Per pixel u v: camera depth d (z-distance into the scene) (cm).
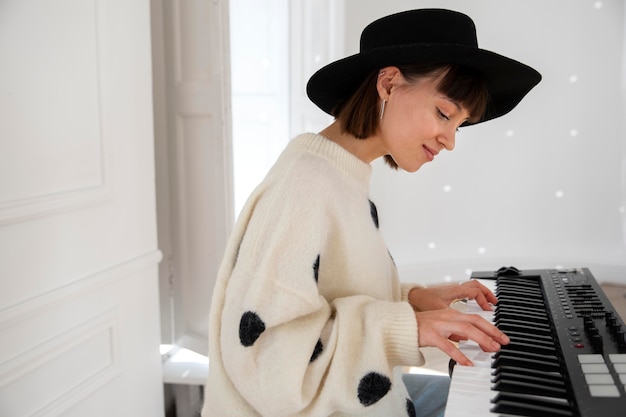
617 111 348
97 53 162
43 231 143
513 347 100
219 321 106
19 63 134
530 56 352
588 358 91
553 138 357
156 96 226
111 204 169
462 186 364
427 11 112
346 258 107
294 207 99
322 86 119
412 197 360
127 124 177
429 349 294
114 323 171
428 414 133
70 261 152
